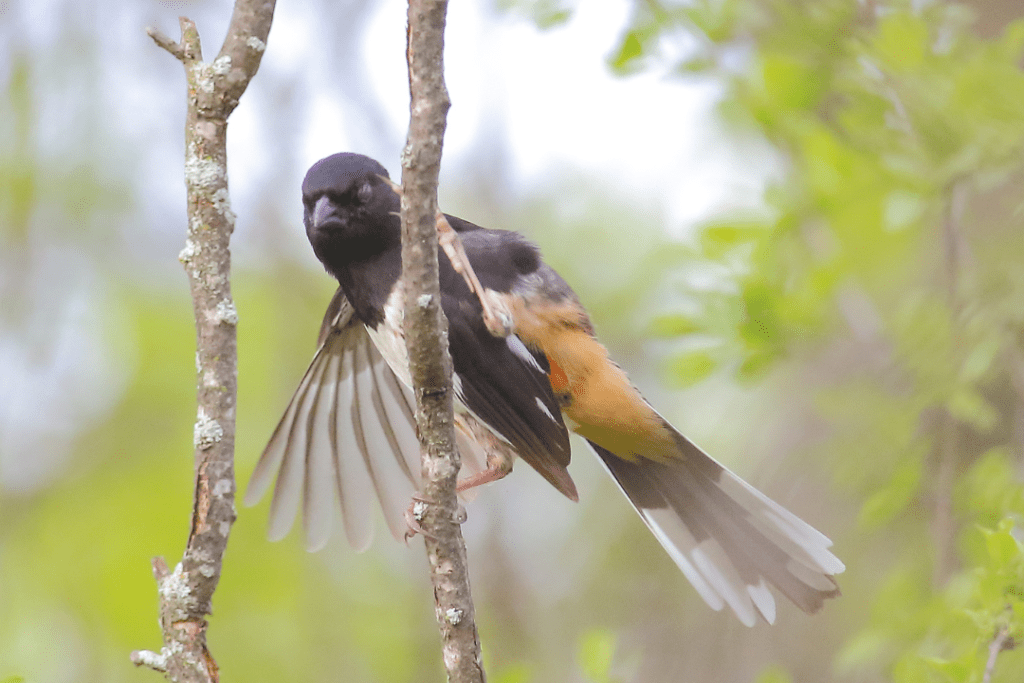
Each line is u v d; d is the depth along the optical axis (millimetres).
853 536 11031
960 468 10258
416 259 5320
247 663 12773
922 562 9945
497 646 12484
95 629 12719
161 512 13070
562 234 14609
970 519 9648
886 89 9328
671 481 9133
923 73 9125
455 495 5605
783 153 10500
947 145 9188
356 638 13000
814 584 8820
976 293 9445
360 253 8398
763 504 8914
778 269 10086
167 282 13953
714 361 10180
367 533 9477
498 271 8133
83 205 13766
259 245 14148
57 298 13523
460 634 5578
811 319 10109
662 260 13992
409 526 7594
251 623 13023
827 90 9719
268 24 5703
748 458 12000
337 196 8258
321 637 12969
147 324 13719
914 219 9344
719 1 9695
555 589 13133
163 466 13367
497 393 8156
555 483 8312
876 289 11391
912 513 10812
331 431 9594
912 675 7797
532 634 12836
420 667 12984
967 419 9688
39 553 13031
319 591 13188
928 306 9859
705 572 8922
